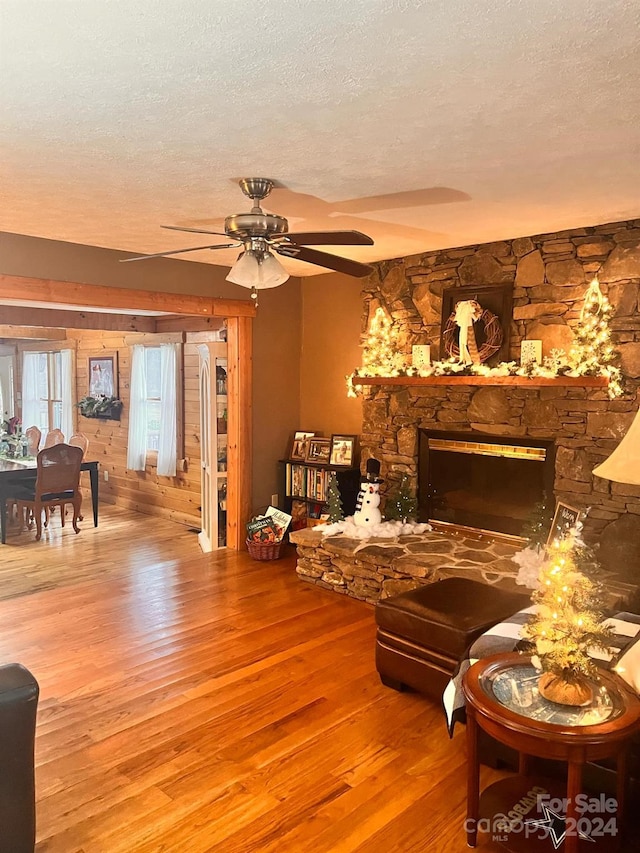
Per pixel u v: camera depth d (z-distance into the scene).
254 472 5.91
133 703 3.13
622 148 2.55
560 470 4.21
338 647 3.78
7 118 2.22
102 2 1.49
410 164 2.74
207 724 2.95
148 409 7.72
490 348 4.46
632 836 2.20
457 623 2.97
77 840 2.21
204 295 5.35
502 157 2.65
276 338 5.96
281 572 5.21
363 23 1.60
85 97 2.05
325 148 2.54
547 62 1.82
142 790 2.48
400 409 5.15
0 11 1.52
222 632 3.98
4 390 10.45
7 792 1.91
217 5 1.51
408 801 2.43
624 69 1.86
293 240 2.73
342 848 2.18
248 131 2.36
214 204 3.42
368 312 5.36
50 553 5.85
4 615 4.28
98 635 3.95
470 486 4.78
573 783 1.91
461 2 1.50
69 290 4.52
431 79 1.93
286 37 1.67
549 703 2.09
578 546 3.31
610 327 3.93
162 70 1.85
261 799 2.43
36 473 6.56
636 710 2.02
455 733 2.88
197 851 2.17
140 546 6.10
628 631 2.74
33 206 3.48
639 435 2.13
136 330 7.51
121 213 3.62
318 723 2.96
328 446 5.72
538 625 2.19
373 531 4.86
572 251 4.09
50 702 3.14
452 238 4.35
